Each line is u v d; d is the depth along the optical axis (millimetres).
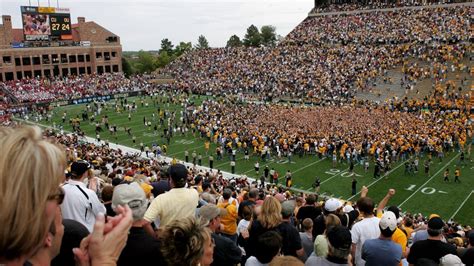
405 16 81688
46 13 88375
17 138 1542
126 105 70438
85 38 100062
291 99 70250
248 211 8656
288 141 41250
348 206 9906
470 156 39188
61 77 87000
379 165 34750
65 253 3295
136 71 139375
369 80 69375
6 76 84438
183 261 3293
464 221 26359
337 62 75875
